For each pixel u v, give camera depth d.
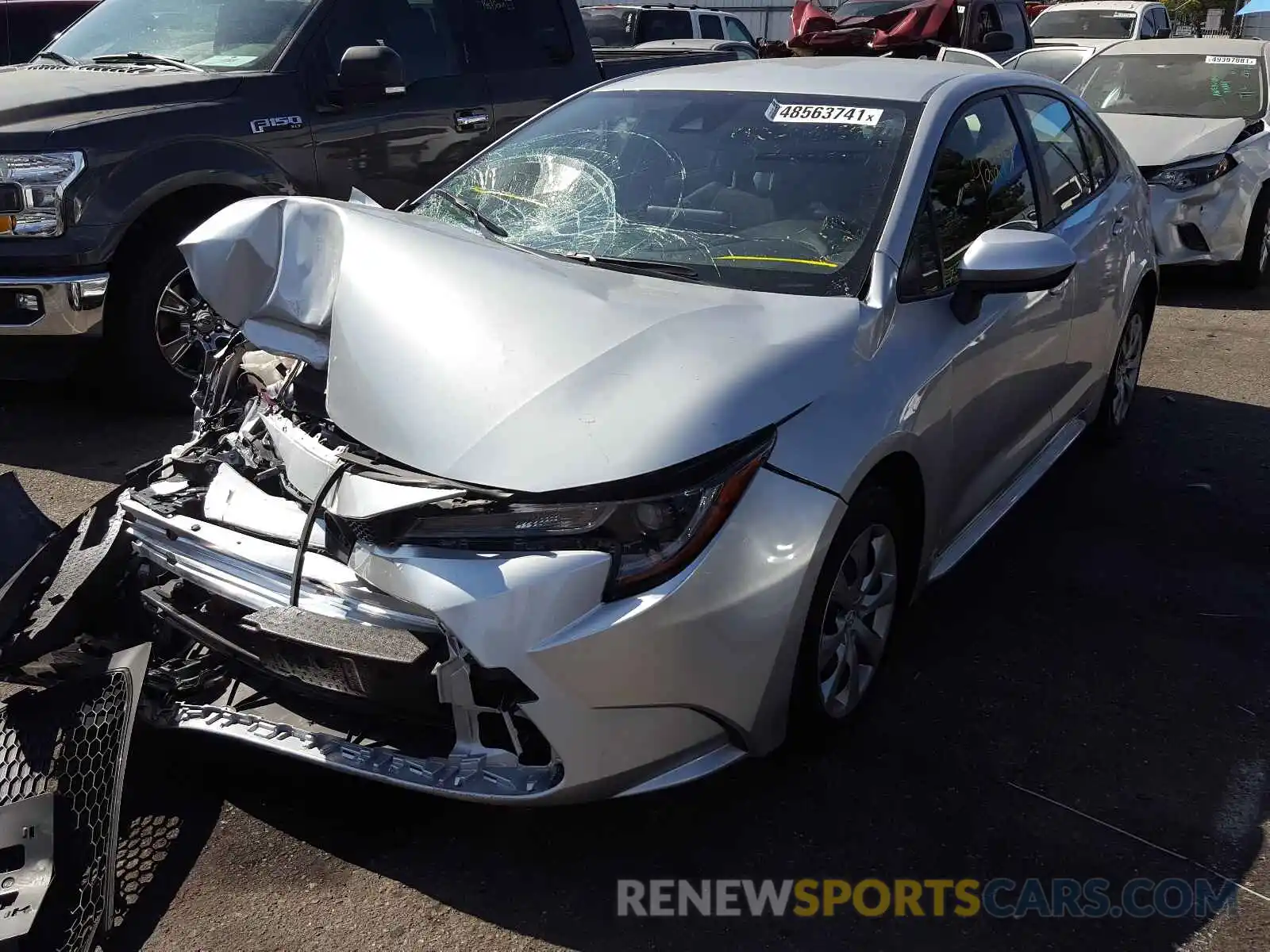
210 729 2.79
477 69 6.67
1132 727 3.29
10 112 5.07
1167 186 8.29
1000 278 3.26
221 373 3.42
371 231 3.03
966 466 3.54
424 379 2.64
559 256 3.44
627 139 3.87
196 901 2.58
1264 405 6.11
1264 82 8.91
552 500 2.42
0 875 2.43
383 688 2.53
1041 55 11.57
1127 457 5.34
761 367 2.72
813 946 2.51
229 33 6.01
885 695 3.40
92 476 4.89
